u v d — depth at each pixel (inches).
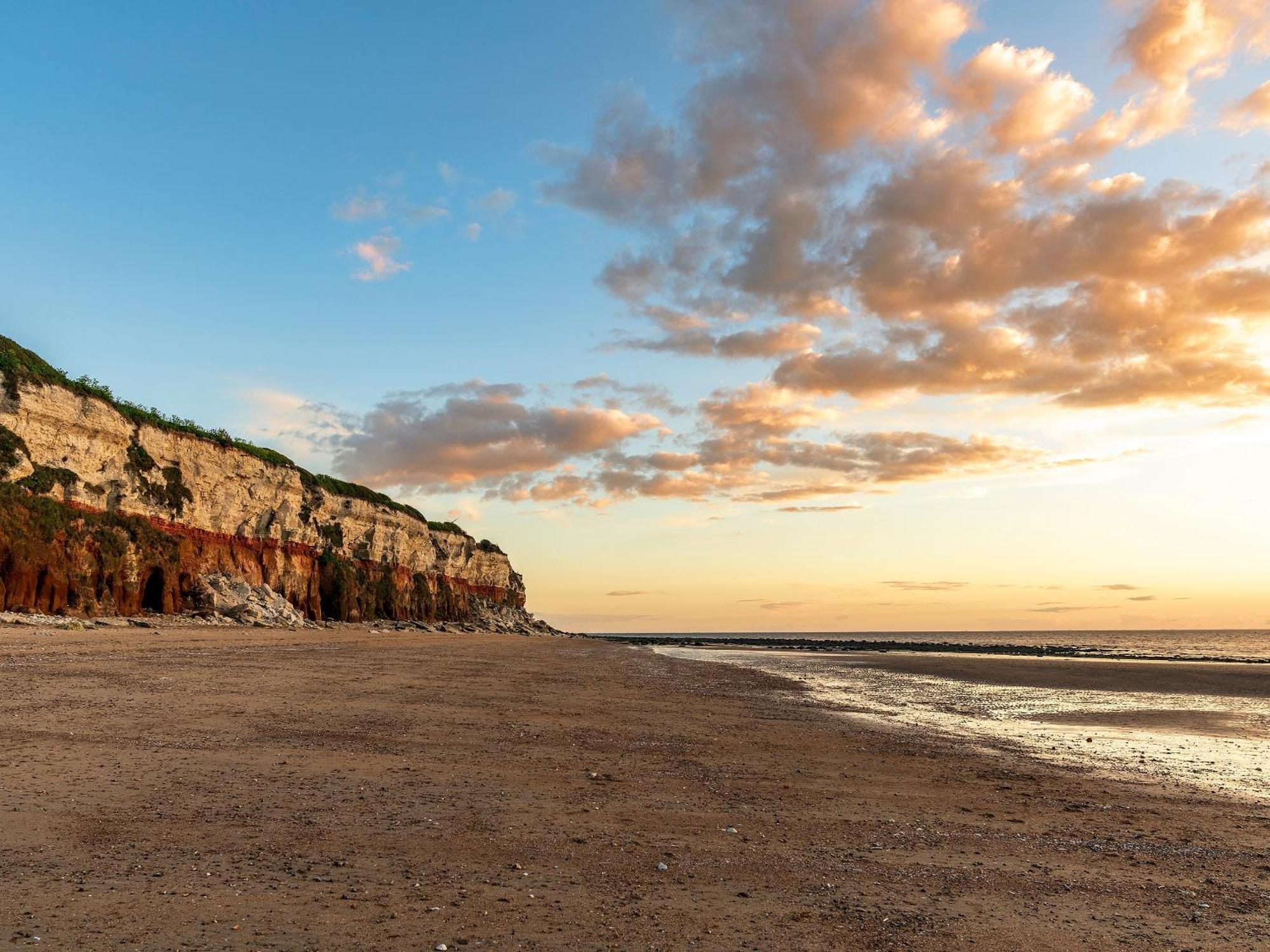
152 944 193.8
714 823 358.6
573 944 209.3
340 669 1088.8
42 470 1872.5
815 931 229.1
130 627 1759.4
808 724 796.0
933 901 261.6
